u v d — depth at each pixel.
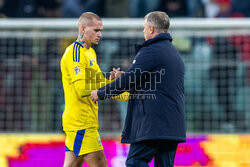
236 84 23.05
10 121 22.98
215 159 20.72
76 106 14.58
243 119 23.06
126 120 14.21
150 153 13.93
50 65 22.77
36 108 22.88
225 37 23.19
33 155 20.70
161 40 14.07
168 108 13.69
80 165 15.22
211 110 23.14
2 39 22.83
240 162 20.73
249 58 23.11
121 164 20.62
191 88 23.12
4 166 20.70
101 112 22.69
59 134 20.80
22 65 22.91
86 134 14.62
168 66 13.82
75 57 14.34
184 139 14.03
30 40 22.77
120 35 22.11
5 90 23.03
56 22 21.78
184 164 20.72
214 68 23.05
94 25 14.68
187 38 23.33
